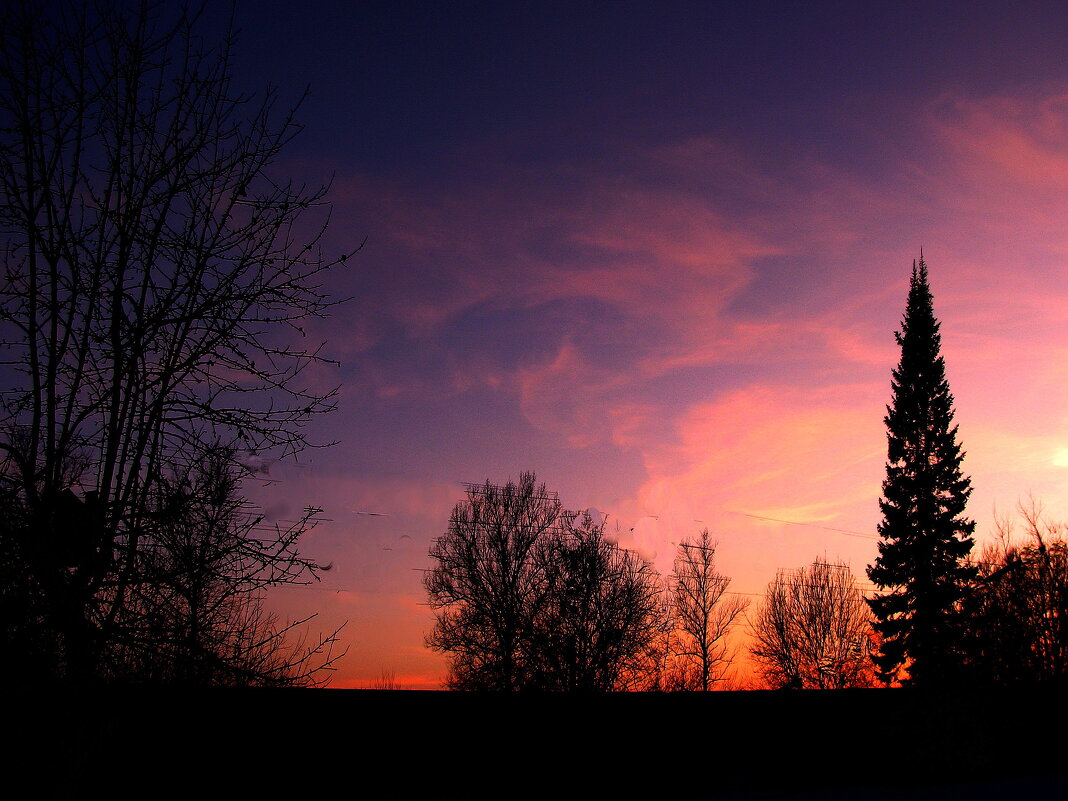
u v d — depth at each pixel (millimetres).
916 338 43812
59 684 6309
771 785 15086
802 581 49344
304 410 7773
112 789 8109
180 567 6676
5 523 6270
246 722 9883
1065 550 32281
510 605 34875
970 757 16359
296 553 7156
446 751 12250
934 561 39906
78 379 6984
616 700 14312
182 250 7383
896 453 42781
